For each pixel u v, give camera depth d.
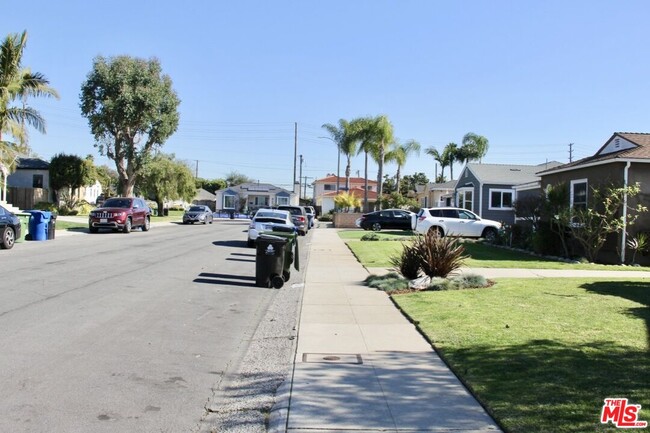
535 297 10.81
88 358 6.81
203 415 5.28
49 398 5.48
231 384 6.23
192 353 7.30
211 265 16.47
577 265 17.08
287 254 13.66
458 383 5.93
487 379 5.85
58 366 6.45
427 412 5.13
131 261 16.59
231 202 79.69
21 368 6.32
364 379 6.10
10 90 30.16
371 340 7.88
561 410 4.95
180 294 11.48
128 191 45.34
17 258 16.39
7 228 19.06
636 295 11.03
